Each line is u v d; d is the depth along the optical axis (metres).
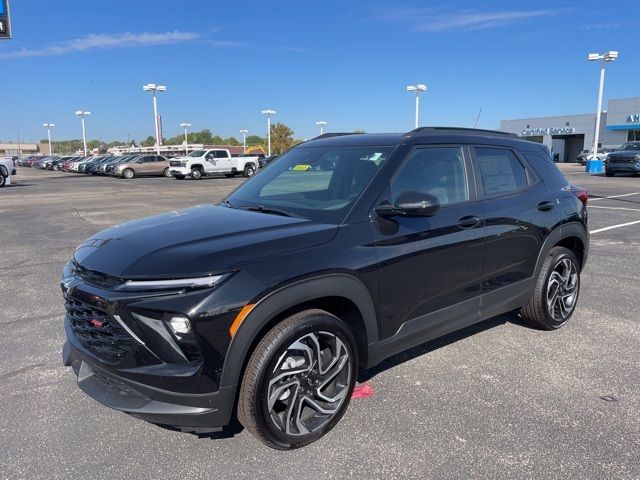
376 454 2.87
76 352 2.96
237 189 4.28
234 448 2.94
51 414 3.33
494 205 3.96
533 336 4.58
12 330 4.83
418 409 3.34
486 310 3.97
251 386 2.67
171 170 35.50
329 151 3.94
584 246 4.93
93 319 2.74
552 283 4.58
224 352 2.55
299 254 2.83
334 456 2.86
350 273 2.97
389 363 4.03
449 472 2.72
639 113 55.72
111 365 2.70
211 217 3.40
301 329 2.79
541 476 2.68
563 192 4.69
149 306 2.52
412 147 3.62
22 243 9.48
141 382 2.60
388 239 3.20
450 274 3.59
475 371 3.89
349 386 3.09
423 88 46.53
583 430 3.10
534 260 4.34
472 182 3.90
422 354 4.20
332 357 3.02
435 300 3.53
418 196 3.10
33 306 5.57
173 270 2.58
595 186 20.80
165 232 3.06
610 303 5.51
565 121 65.31
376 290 3.14
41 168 66.19
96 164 43.62
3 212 14.58
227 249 2.73
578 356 4.15
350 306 3.11
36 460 2.85
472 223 3.71
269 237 2.89
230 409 2.65
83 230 11.05
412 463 2.79
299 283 2.75
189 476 2.70
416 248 3.33
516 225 4.09
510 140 4.46
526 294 4.36
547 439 3.01
